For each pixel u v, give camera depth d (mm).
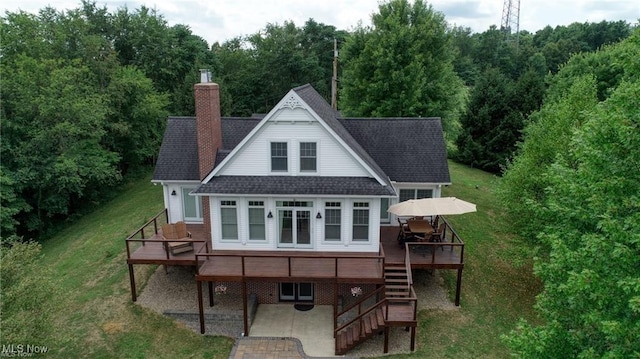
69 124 31750
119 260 23078
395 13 34625
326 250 18562
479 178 38438
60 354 15984
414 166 21578
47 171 31734
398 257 18250
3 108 31047
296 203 18078
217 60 60281
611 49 37969
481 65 87750
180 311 17891
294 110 17359
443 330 16953
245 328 16969
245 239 18641
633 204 9250
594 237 9727
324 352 15852
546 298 11766
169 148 22609
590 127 11078
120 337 16781
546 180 16641
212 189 17656
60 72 32188
